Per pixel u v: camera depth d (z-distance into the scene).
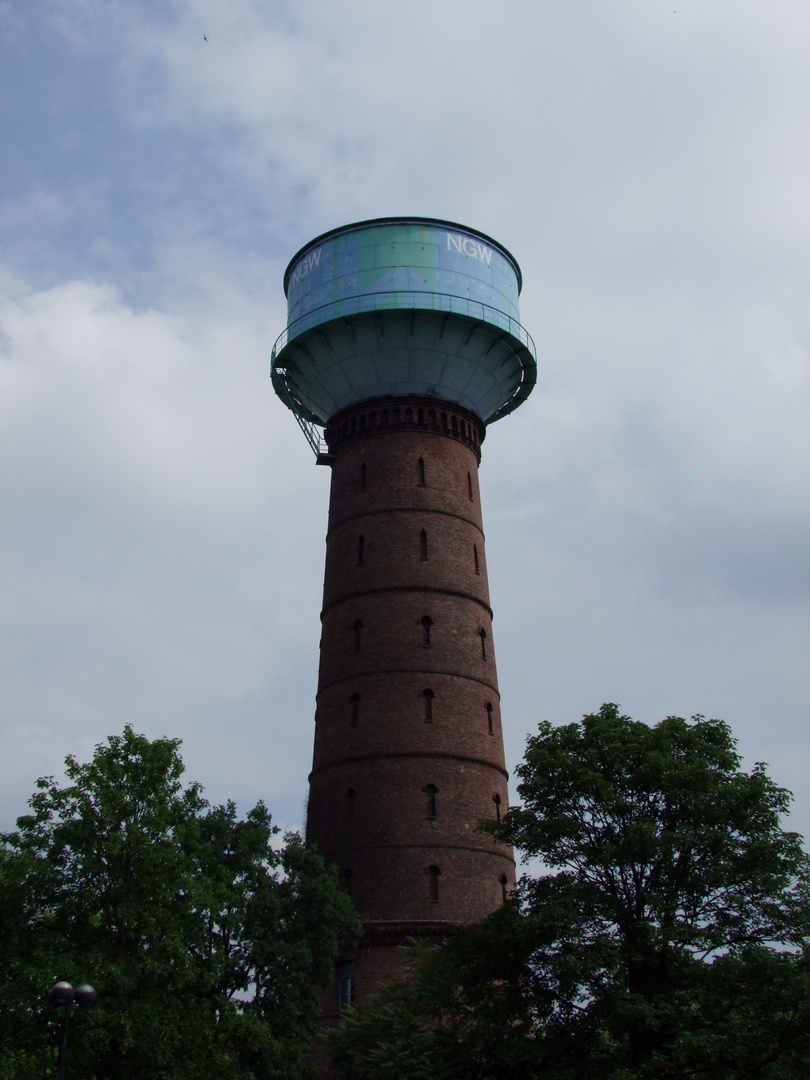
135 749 35.66
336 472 56.41
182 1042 32.19
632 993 31.08
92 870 33.06
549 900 33.38
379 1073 34.44
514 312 57.28
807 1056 29.19
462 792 48.44
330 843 48.12
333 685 51.44
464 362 55.38
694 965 31.45
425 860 46.59
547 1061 32.22
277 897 39.91
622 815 34.19
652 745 35.34
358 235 55.62
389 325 54.12
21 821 34.25
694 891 32.78
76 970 30.94
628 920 32.53
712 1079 29.50
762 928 32.34
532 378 58.53
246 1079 35.91
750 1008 29.69
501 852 48.50
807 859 32.31
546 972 33.44
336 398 56.78
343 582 53.25
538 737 37.47
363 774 48.56
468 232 56.41
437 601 51.97
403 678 50.09
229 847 40.22
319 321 54.56
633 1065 30.78
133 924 32.38
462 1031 35.47
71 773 35.00
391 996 38.66
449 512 54.22
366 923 45.25
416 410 55.53
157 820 34.03
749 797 32.97
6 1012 30.66
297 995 38.34
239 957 38.34
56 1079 29.66
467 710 50.31
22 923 32.41
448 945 35.28
